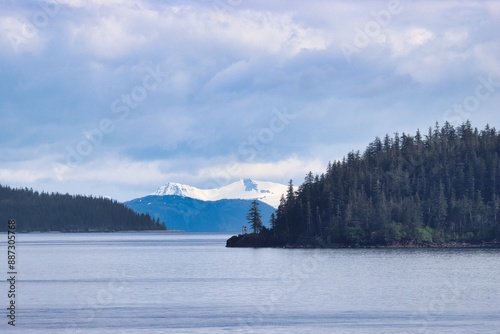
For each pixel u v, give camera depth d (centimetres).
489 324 11256
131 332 10781
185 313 12325
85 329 11025
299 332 10688
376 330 10825
